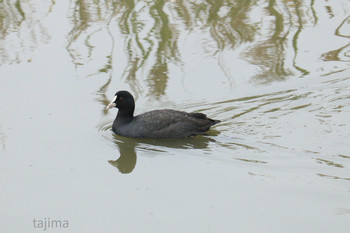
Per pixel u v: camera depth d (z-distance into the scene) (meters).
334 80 18.72
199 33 22.02
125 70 19.50
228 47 20.95
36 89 18.33
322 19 23.06
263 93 18.12
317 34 21.83
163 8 24.34
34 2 25.06
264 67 19.62
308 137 15.59
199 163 14.65
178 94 18.19
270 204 12.56
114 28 22.45
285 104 17.50
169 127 16.20
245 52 20.62
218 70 19.50
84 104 17.66
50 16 23.56
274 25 22.64
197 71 19.45
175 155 15.16
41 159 14.80
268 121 16.58
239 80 18.89
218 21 23.02
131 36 21.72
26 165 14.48
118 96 16.56
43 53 20.61
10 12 24.06
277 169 14.09
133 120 16.55
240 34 21.92
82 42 21.39
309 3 24.75
